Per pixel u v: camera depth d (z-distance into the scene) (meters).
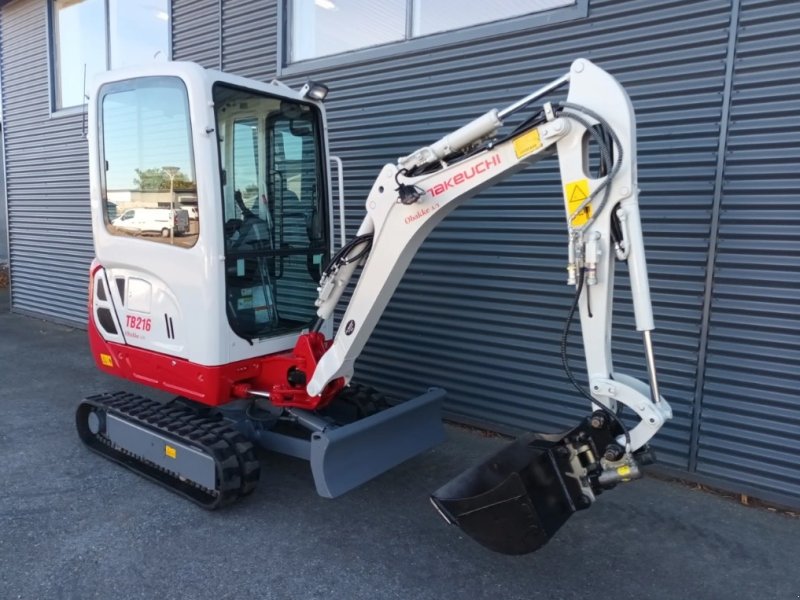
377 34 4.71
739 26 3.16
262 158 3.32
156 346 3.33
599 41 3.62
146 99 3.15
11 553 2.70
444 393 3.47
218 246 3.00
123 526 2.95
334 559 2.72
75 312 7.76
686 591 2.54
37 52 7.86
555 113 2.24
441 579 2.59
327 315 3.12
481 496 2.29
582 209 2.17
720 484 3.44
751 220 3.22
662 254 3.50
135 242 3.29
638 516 3.18
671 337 3.53
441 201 2.56
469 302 4.34
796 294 3.14
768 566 2.74
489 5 4.10
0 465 3.62
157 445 3.34
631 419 3.73
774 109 3.11
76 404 4.74
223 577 2.56
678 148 3.40
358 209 4.93
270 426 3.48
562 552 2.82
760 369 3.27
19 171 8.38
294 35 5.30
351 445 2.93
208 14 5.87
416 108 4.48
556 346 3.99
